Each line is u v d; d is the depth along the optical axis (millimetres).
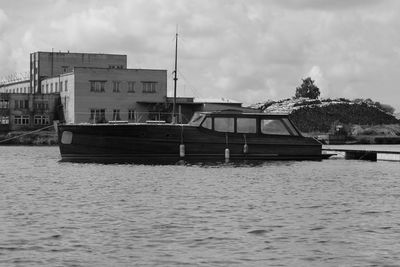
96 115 120750
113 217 31578
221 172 56250
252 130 67875
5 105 123312
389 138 145250
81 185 45812
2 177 52125
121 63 142000
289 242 26219
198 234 27547
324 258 23859
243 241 26312
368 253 24578
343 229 28938
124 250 24703
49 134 120500
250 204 36406
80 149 67250
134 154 66000
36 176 52812
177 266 22688
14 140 119438
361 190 44000
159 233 27688
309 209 34750
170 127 65812
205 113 66875
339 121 164375
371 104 180625
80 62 140250
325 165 66000
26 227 28750
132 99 122500
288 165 65062
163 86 123938
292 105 167625
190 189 43469
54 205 35531
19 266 22500
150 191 42219
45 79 135250
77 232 27766
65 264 22781
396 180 51094
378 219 31625
